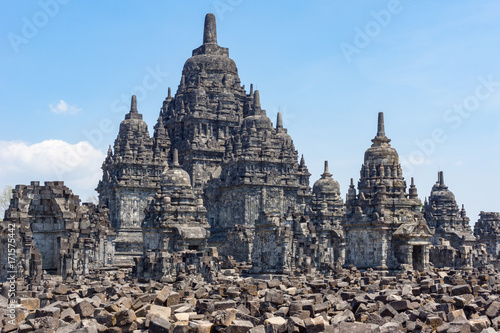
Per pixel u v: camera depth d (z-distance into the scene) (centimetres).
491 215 17638
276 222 8838
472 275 7306
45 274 7300
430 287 5638
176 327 3862
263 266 8938
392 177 9244
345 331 3688
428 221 16650
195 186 14550
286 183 14612
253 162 14238
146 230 10269
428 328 3959
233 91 17088
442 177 17175
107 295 5397
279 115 17438
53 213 8250
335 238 12106
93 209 10950
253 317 4122
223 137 16012
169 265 7181
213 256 7862
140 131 15712
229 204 14400
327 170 13012
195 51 17875
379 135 9575
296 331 3712
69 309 4266
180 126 16362
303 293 5591
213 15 17712
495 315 4444
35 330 3834
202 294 5366
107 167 15362
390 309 4512
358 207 8931
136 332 3881
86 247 7994
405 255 8600
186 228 9906
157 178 15075
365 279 6706
